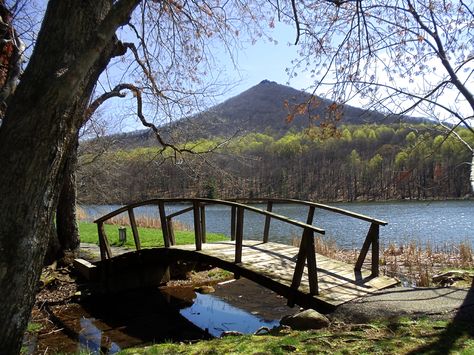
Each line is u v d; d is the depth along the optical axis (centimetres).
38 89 284
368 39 580
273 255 781
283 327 495
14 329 290
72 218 1080
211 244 899
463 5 582
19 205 284
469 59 584
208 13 801
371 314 494
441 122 616
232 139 1175
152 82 926
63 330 739
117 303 912
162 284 1055
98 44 278
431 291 561
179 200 834
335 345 410
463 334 407
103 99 929
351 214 709
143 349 471
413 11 579
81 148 1730
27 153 283
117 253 1183
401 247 1384
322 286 607
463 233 2036
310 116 619
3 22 540
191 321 792
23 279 290
